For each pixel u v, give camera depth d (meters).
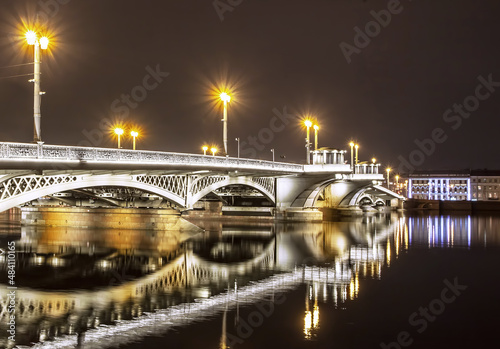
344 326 27.61
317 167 102.56
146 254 54.09
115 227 80.62
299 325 27.70
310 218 106.44
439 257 52.91
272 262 49.09
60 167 42.91
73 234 72.00
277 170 90.81
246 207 112.81
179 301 32.81
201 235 74.88
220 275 42.06
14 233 73.00
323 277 41.16
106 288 36.81
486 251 58.16
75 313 29.86
